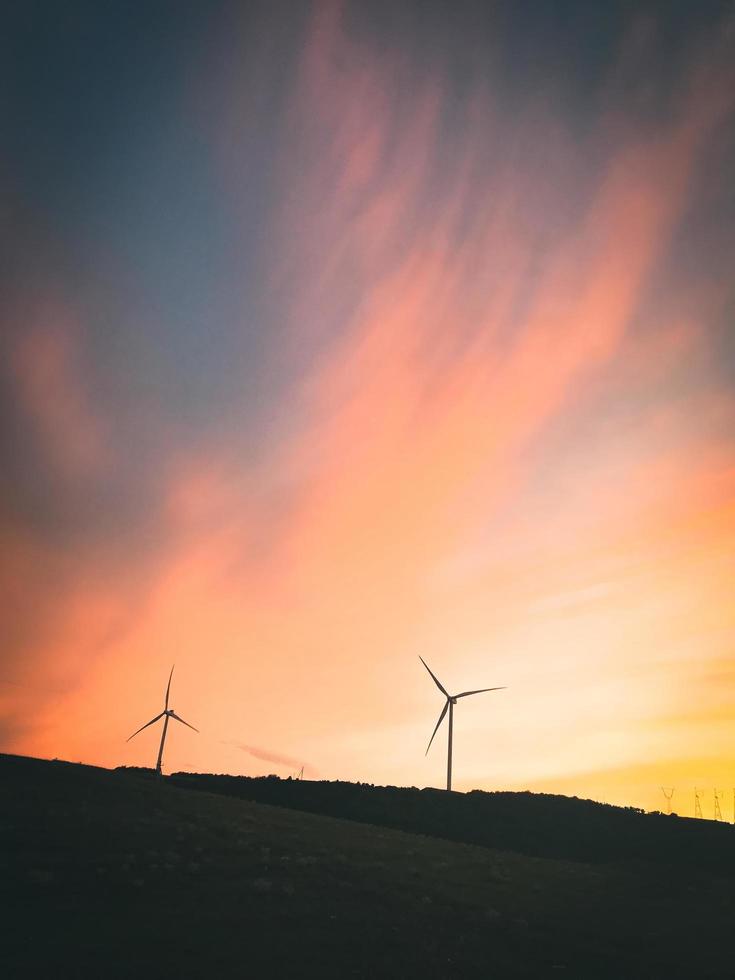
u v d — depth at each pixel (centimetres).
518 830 6619
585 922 3519
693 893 4459
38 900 3092
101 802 5216
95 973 2309
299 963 2578
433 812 7019
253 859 4034
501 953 2930
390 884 3838
